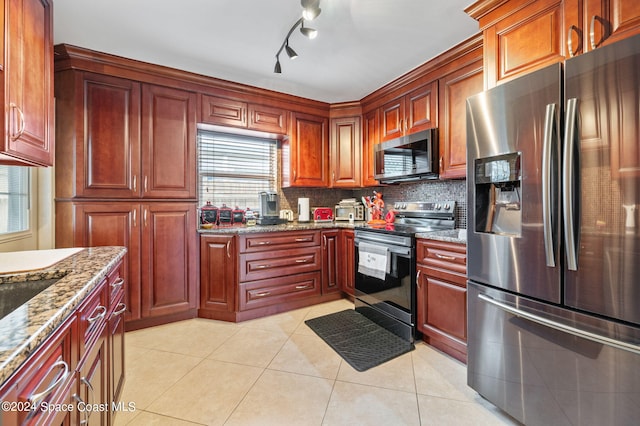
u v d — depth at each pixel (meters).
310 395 1.60
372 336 2.30
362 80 2.75
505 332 1.39
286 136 3.23
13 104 1.03
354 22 1.87
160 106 2.49
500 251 1.41
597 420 1.09
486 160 1.49
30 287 1.09
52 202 2.18
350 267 3.01
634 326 1.00
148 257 2.44
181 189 2.57
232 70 2.53
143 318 2.44
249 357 1.99
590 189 1.09
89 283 0.96
